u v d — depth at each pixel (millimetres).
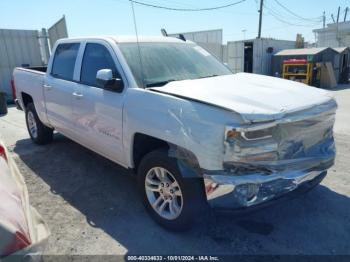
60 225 3490
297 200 3912
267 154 2760
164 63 3924
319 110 3053
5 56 12672
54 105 5035
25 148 6102
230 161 2680
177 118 2949
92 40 4305
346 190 4160
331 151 3375
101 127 3951
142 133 3322
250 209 2754
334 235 3242
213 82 3525
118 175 4781
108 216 3658
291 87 3420
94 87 4078
